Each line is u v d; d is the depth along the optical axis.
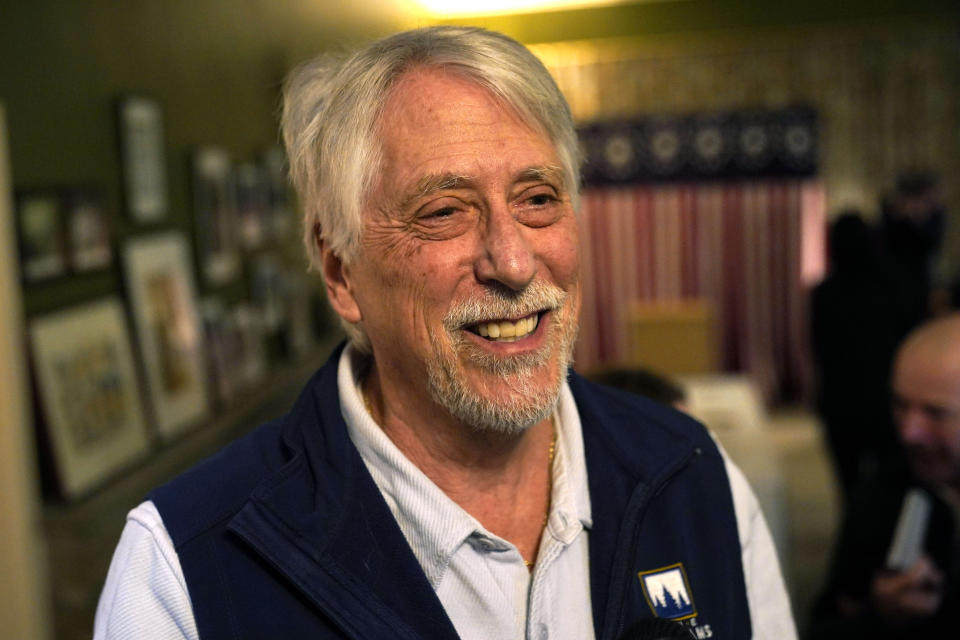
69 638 2.74
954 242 6.92
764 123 6.33
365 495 0.91
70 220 3.03
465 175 0.86
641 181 6.49
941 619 1.70
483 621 0.91
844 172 6.98
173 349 3.58
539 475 1.01
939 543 1.71
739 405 3.15
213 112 4.14
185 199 3.88
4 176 2.47
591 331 6.66
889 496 1.77
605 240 6.57
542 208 0.91
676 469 1.02
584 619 0.96
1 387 2.44
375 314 0.94
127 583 0.88
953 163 6.85
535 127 0.91
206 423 3.76
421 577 0.88
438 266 0.88
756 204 6.41
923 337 1.76
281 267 4.86
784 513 2.58
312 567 0.87
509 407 0.88
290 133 1.02
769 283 6.48
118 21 3.39
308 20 3.77
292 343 4.85
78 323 3.02
